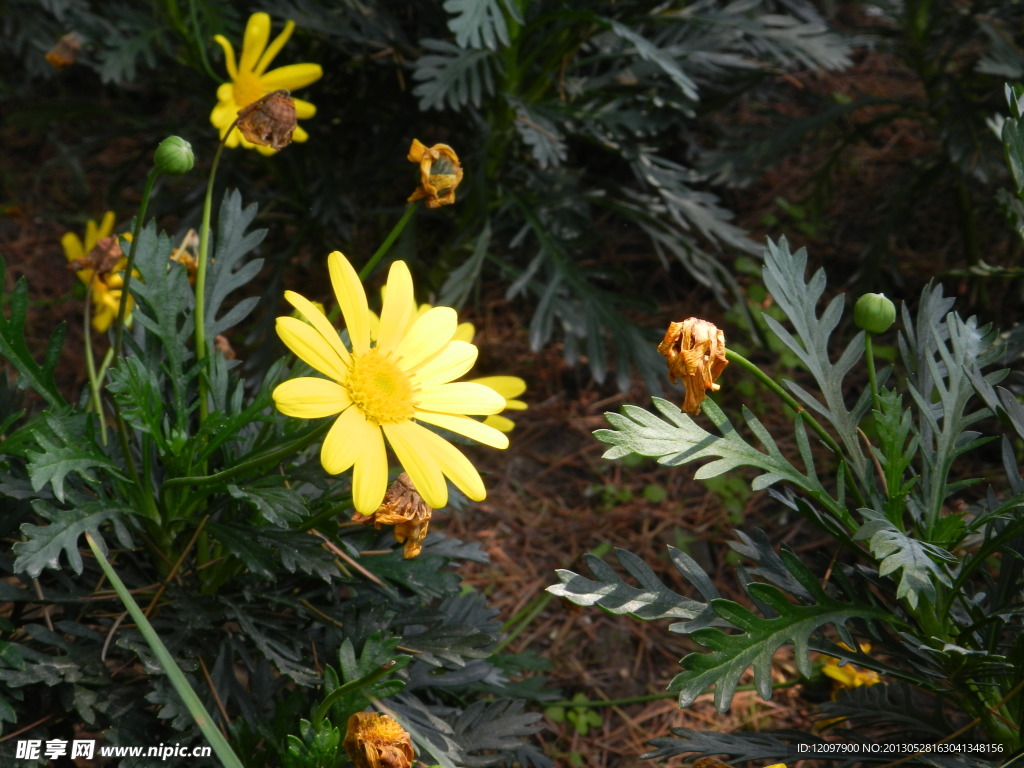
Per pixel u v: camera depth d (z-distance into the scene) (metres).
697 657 0.48
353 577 0.55
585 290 0.75
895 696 0.55
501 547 0.76
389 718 0.49
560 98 0.78
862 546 0.54
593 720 0.69
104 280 0.58
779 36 0.76
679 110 0.83
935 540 0.51
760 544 0.52
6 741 0.51
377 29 0.75
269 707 0.54
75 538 0.50
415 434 0.50
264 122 0.54
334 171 0.83
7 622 0.51
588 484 0.81
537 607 0.71
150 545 0.54
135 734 0.51
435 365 0.52
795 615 0.49
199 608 0.53
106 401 0.56
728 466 0.49
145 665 0.50
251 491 0.51
